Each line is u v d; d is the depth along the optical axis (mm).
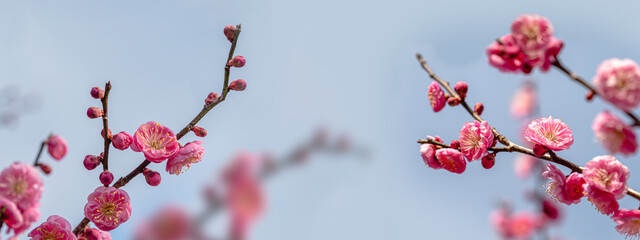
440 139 1369
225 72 1339
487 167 1343
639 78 1245
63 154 1288
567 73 1267
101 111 1324
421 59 1396
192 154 1328
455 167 1348
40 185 1279
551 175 1331
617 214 1306
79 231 1328
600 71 1252
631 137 1262
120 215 1326
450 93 1373
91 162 1327
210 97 1347
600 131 1268
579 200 1328
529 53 1268
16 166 1276
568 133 1331
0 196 1273
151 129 1329
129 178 1332
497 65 1280
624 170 1304
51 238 1312
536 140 1325
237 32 1337
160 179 1334
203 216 1377
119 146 1321
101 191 1323
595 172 1308
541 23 1265
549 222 1406
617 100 1247
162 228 1365
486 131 1334
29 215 1276
